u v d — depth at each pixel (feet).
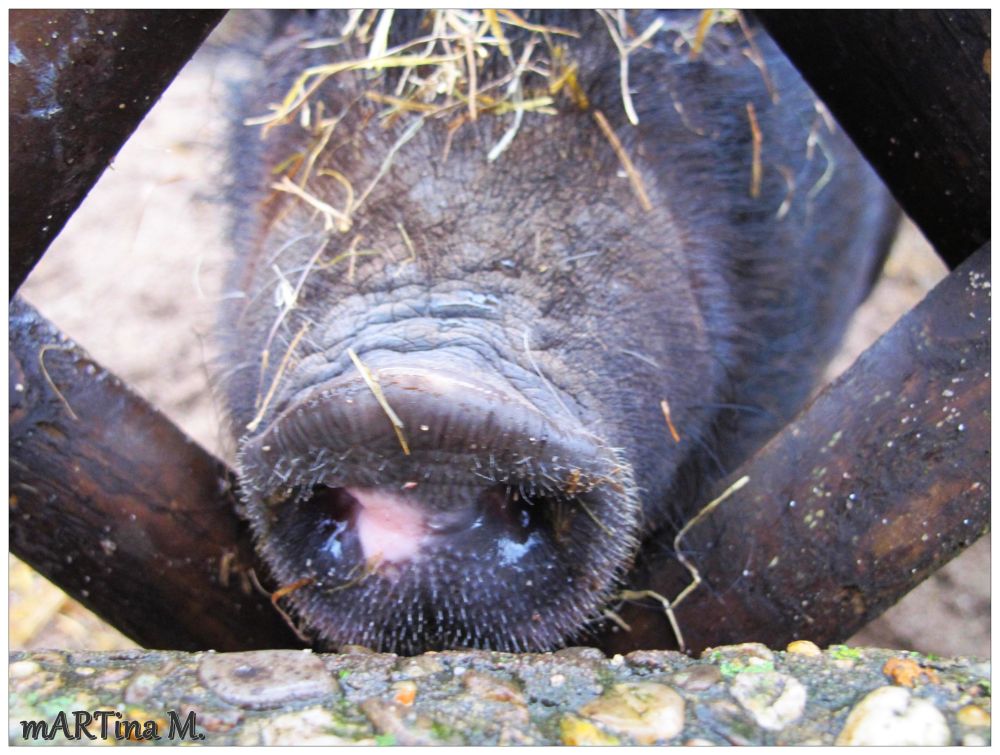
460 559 0.89
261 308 1.09
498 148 1.02
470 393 0.79
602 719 0.72
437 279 0.98
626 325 1.04
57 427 1.02
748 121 1.23
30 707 0.74
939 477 0.92
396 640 0.92
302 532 0.92
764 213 1.28
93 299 2.14
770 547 0.99
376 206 1.02
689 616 1.03
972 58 0.89
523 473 0.83
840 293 1.70
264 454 0.85
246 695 0.75
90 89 0.87
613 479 0.89
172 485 1.07
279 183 1.10
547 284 0.99
